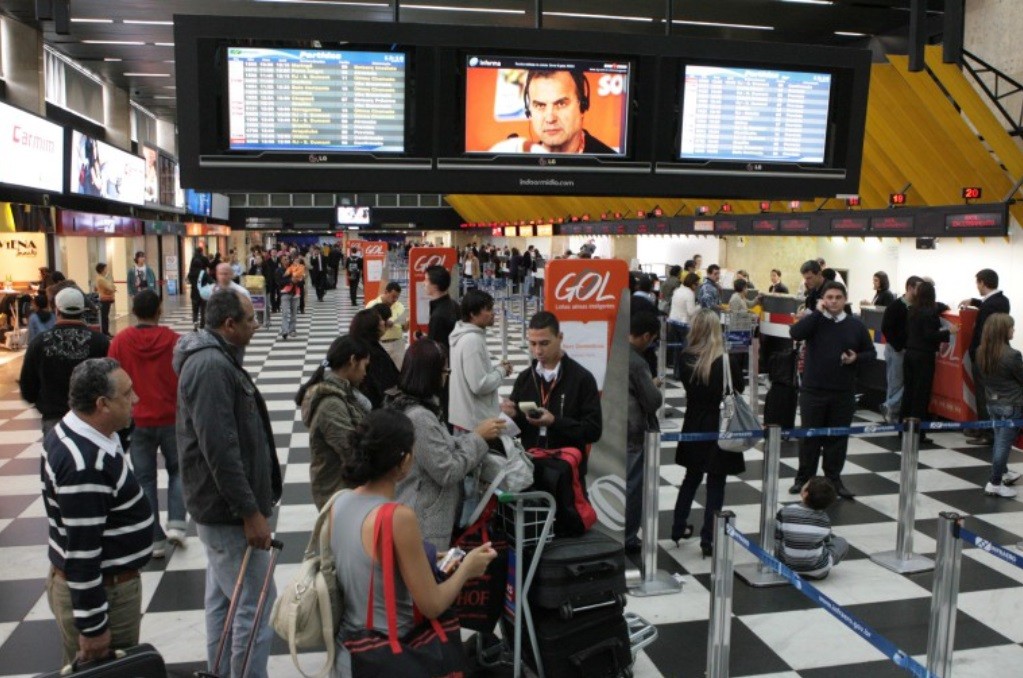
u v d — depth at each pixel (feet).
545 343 14.79
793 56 21.43
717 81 21.06
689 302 38.86
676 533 18.66
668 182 21.15
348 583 8.23
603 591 11.67
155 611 15.17
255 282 61.87
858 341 21.52
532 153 20.21
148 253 96.43
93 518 8.93
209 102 18.74
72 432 9.09
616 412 16.70
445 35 19.36
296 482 23.09
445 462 11.07
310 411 12.99
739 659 13.67
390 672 7.84
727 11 44.70
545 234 113.50
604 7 43.91
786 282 63.41
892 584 16.78
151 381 17.22
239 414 11.03
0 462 25.18
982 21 40.24
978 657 13.82
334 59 19.06
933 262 42.37
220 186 19.08
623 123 20.61
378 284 52.75
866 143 41.63
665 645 14.08
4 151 39.22
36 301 31.73
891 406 30.71
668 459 26.13
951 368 29.12
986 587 16.62
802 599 16.01
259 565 11.45
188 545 18.26
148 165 82.84
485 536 11.82
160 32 55.93
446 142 19.81
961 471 24.89
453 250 33.88
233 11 48.60
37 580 16.51
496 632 14.17
